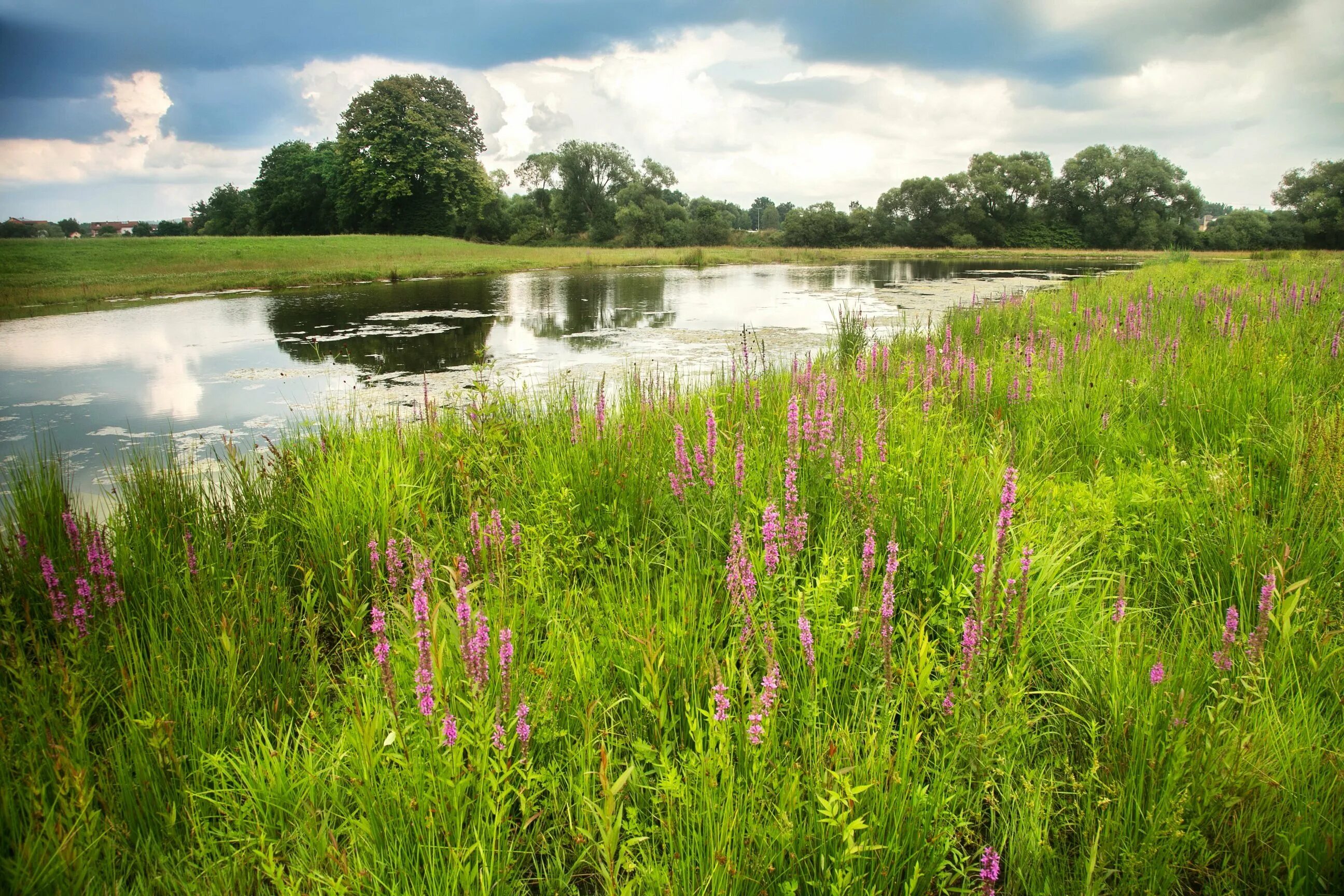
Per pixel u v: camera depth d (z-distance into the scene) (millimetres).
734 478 5035
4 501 5539
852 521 4789
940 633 4160
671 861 2674
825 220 104625
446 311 25625
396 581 4527
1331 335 9242
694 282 40875
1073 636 3988
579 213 112750
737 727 3162
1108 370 8414
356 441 6883
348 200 79688
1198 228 101062
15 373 14812
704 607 4031
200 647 4246
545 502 5066
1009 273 46969
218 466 8500
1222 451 6230
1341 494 4621
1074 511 4988
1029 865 2836
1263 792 2895
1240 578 4203
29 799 3016
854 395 7117
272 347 17641
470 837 2779
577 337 18953
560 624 3979
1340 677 3467
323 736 3471
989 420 7449
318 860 2764
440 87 84188
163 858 2906
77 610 4188
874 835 2709
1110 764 3186
